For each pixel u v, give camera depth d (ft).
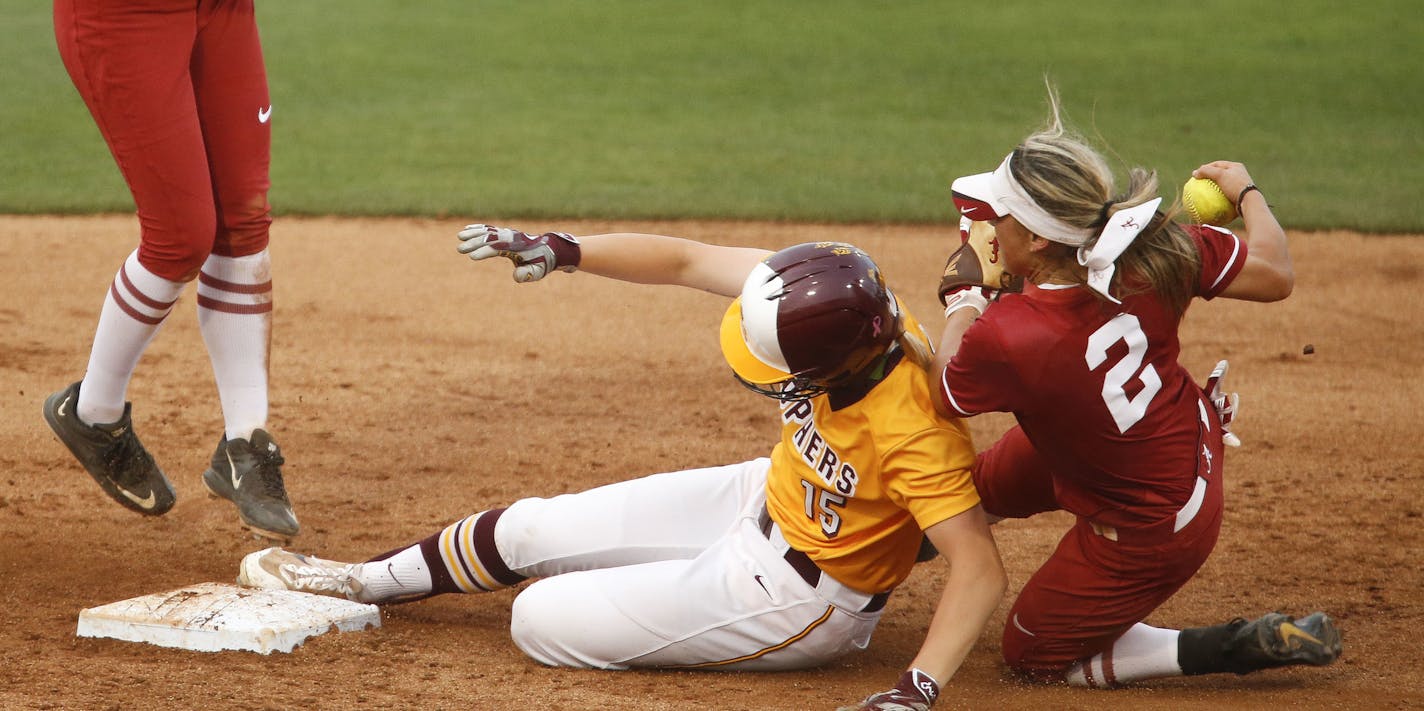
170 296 53.42
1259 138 165.99
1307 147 161.48
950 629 39.11
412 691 42.78
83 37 49.42
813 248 40.81
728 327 43.16
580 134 168.04
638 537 47.70
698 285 48.47
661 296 108.17
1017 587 57.16
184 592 49.52
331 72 200.64
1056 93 44.75
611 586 44.78
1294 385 87.30
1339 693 45.52
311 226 126.41
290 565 51.52
